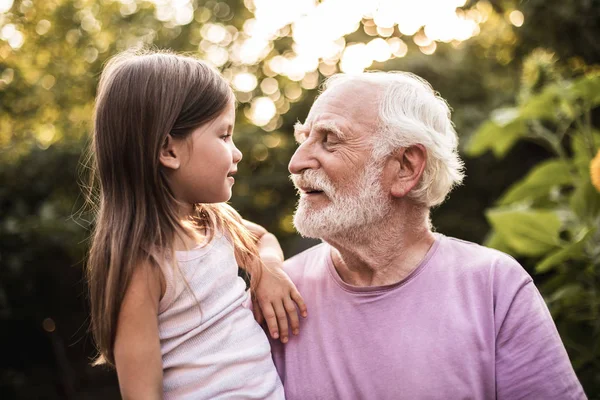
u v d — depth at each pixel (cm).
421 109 167
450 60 747
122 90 151
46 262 545
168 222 147
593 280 269
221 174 153
